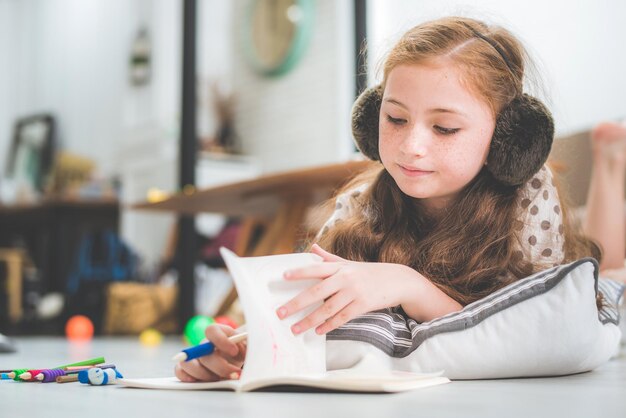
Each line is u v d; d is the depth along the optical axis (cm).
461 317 92
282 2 545
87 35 666
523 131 97
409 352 92
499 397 71
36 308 472
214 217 512
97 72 651
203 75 592
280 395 73
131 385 85
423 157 94
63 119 689
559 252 106
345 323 90
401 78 94
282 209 269
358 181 123
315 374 80
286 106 544
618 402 68
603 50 298
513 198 105
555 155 139
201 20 595
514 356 91
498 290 99
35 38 726
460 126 94
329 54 512
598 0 298
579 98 306
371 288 85
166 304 383
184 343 263
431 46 94
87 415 60
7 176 717
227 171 525
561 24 311
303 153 529
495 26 105
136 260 440
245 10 576
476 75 94
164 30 581
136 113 604
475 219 103
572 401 68
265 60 555
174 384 82
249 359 75
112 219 509
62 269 492
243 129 579
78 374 92
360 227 109
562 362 94
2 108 744
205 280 441
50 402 69
